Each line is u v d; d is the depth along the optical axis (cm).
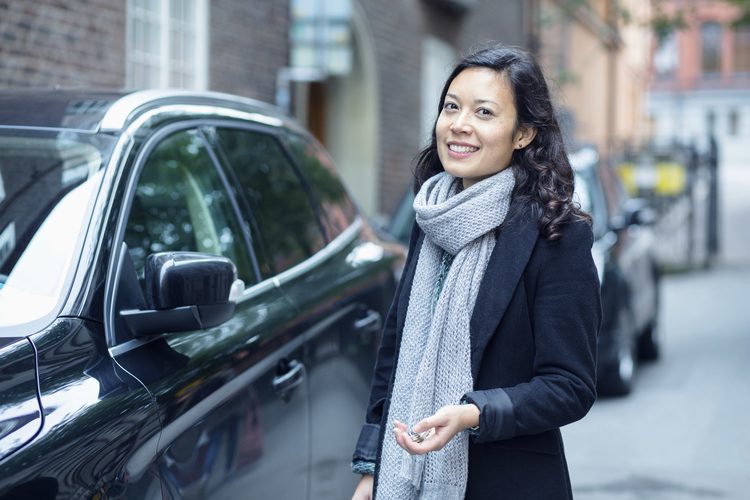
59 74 780
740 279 1664
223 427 274
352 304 373
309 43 1026
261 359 302
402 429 213
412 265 246
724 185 4041
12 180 282
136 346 257
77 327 244
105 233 267
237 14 1020
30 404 217
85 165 283
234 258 331
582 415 224
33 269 256
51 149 289
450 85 241
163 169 314
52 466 210
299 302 342
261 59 1067
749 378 864
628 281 775
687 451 632
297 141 425
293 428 315
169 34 924
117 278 263
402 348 237
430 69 1527
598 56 2902
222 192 344
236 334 296
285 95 1053
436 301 236
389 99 1385
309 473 326
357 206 450
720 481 567
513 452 229
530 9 1950
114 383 240
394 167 1412
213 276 258
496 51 237
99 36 824
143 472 235
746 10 1791
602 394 793
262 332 309
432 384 228
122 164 287
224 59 1003
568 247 226
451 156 236
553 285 225
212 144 351
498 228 231
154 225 301
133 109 312
